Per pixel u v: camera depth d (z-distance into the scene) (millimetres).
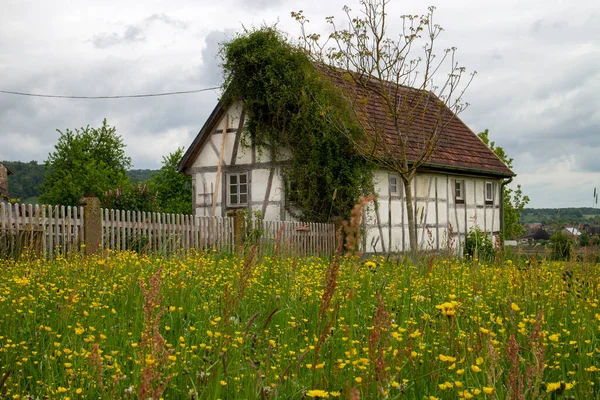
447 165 22562
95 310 5070
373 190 19562
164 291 5723
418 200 22047
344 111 19188
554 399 3504
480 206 25188
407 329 4488
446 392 3309
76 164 42375
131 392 3301
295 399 3367
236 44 21125
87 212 12367
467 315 4883
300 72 20422
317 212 19844
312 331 4723
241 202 22359
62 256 9742
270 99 20828
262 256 8484
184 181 34031
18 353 4195
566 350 4359
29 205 11320
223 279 7102
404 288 5965
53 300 5621
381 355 2857
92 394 3479
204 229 15023
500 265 7160
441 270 7555
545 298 5844
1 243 10656
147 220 13734
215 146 23141
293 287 5926
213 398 3188
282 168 21047
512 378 2697
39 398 3422
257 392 3105
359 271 7039
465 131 26781
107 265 7113
